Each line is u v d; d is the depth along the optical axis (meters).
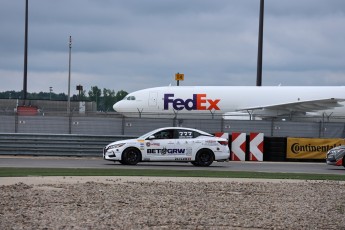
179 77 97.44
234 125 59.28
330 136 59.69
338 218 18.97
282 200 22.81
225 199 22.64
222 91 79.31
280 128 59.59
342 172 40.59
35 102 114.81
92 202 20.77
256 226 17.31
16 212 18.38
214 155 43.28
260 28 90.94
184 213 19.08
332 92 80.38
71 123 58.69
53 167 38.34
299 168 44.19
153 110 78.88
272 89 80.19
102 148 51.72
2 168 36.50
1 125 58.69
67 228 16.06
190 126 58.72
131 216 18.19
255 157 52.56
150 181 28.86
